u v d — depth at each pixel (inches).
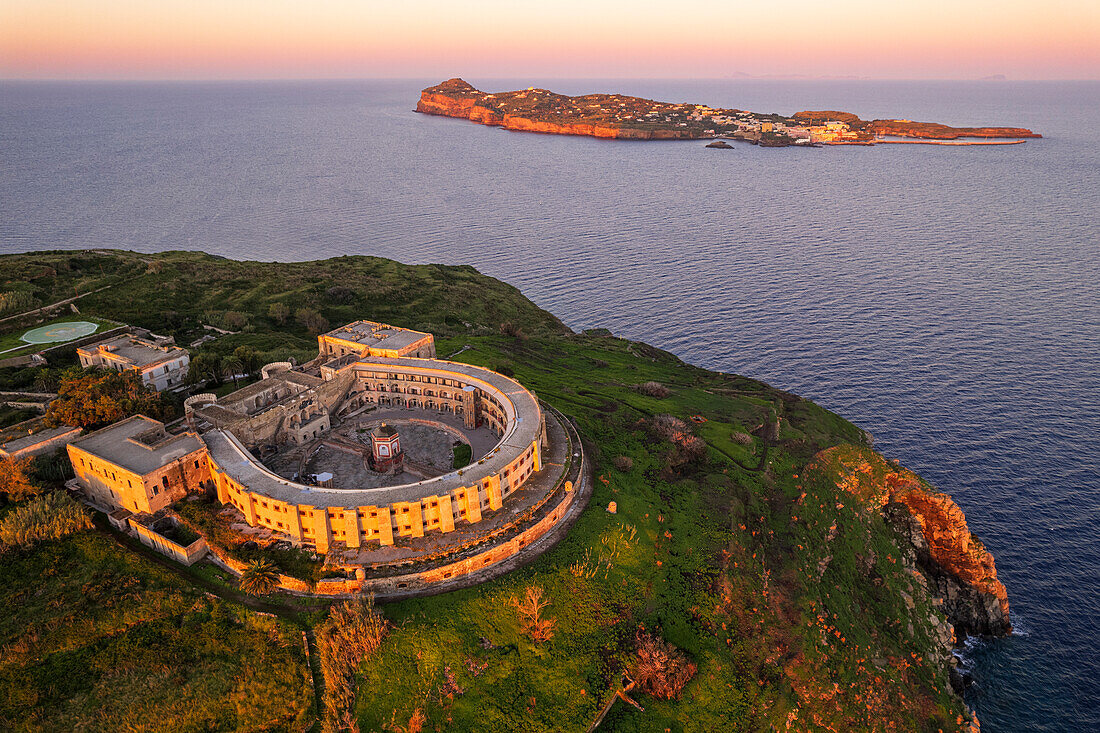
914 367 7844.5
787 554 4662.9
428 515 3796.8
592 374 7022.6
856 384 7564.0
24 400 5073.8
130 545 3745.1
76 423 4409.5
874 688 3973.9
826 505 5236.2
